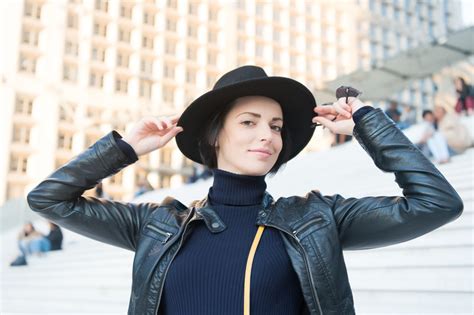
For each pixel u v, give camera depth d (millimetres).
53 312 6098
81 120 24031
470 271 3240
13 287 7910
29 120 23438
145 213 1484
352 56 28359
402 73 14992
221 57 26781
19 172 23234
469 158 6336
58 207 1400
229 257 1250
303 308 1271
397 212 1252
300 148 1627
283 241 1277
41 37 24094
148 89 25328
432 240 3908
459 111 8172
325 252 1248
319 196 1416
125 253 6957
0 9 23781
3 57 23234
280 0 28031
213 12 27344
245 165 1362
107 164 1443
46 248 9438
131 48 25156
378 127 1340
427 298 3205
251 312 1183
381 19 29672
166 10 26000
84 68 24438
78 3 24609
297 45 27922
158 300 1265
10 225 13867
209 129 1486
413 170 1258
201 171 13531
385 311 3244
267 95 1410
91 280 6441
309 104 1488
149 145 1484
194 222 1348
